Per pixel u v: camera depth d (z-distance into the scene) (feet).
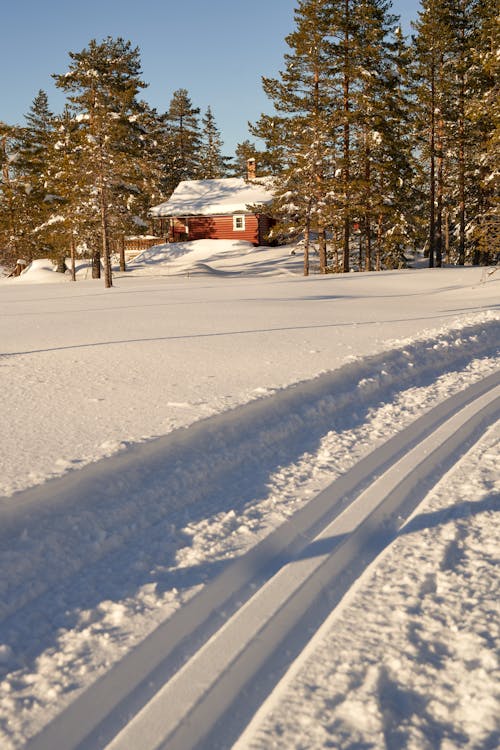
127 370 26.68
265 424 18.11
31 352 32.73
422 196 141.08
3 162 186.50
